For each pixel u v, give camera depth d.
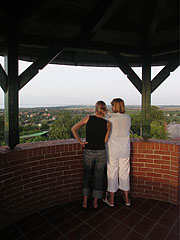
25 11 1.99
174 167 2.61
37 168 2.37
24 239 1.87
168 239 1.88
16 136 2.34
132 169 2.84
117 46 2.94
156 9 2.02
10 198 2.12
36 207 2.39
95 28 2.36
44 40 2.54
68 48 2.72
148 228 2.06
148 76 2.99
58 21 2.39
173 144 2.61
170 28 2.72
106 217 2.29
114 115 2.44
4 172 2.04
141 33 2.89
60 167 2.56
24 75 2.40
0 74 2.24
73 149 2.64
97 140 2.31
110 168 2.52
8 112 2.29
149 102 2.98
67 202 2.66
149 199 2.78
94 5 2.14
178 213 2.39
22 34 2.40
